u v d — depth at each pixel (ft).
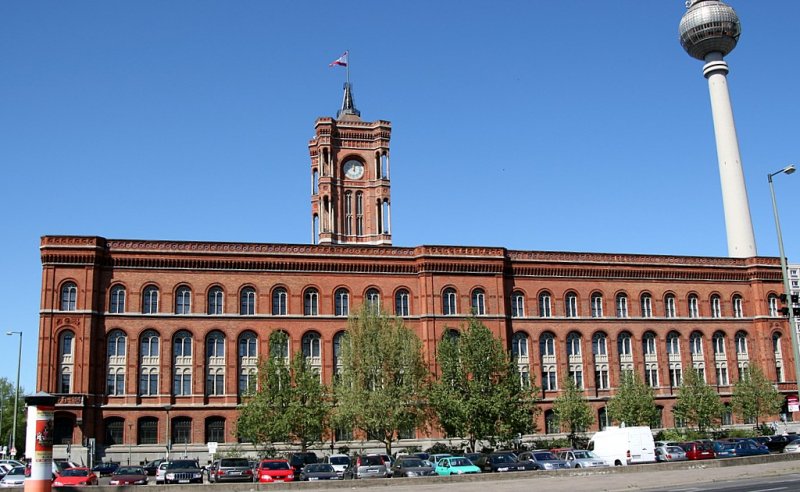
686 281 328.70
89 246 261.03
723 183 383.86
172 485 138.00
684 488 128.47
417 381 246.27
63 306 257.34
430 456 203.10
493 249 300.61
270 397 232.94
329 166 359.46
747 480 143.33
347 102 389.39
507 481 149.79
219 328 271.90
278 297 280.92
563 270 311.68
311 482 141.38
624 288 319.47
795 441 229.86
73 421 248.73
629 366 313.12
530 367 299.58
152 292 269.44
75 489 133.08
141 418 258.57
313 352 279.49
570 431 294.05
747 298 335.47
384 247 292.20
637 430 207.31
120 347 262.67
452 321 289.74
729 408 318.45
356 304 286.05
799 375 157.07
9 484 176.55
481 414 238.27
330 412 241.76
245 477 186.39
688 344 321.73
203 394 265.34
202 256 274.16
